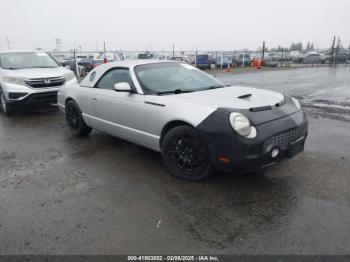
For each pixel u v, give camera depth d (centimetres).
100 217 289
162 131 377
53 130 615
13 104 762
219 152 319
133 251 242
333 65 3791
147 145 411
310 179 357
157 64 463
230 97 369
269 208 297
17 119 728
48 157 455
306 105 850
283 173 374
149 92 400
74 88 541
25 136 574
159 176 376
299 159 419
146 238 257
